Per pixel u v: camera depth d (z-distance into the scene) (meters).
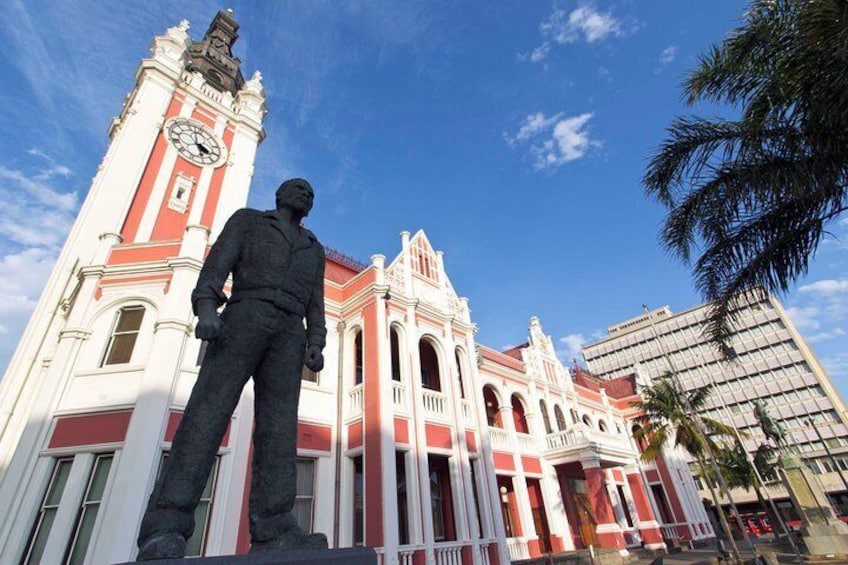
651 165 10.47
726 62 8.88
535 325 30.05
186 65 24.75
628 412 36.22
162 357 12.25
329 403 16.25
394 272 19.12
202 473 3.66
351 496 14.82
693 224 10.48
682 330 82.31
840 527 24.67
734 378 73.62
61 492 10.94
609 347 90.25
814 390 66.94
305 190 5.17
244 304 4.34
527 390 25.67
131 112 19.83
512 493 21.58
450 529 17.67
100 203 17.17
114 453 11.24
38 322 15.03
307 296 4.86
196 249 14.16
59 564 9.94
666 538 29.53
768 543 31.28
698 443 26.05
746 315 75.06
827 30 6.71
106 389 12.01
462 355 20.17
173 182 19.67
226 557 3.18
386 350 16.23
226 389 3.98
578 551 19.62
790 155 8.59
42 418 11.45
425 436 16.08
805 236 9.23
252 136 24.00
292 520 4.03
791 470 27.86
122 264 13.93
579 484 25.80
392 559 12.69
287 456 4.18
